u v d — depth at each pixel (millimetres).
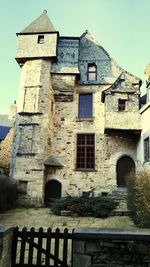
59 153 16891
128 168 16625
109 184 16156
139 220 8352
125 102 16109
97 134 17109
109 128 15500
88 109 17906
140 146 15578
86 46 19719
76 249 4152
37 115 16062
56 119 17562
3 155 22266
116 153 16703
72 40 18953
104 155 16719
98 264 4066
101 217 10766
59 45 18688
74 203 11578
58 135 17266
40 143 15617
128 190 11156
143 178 8477
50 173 16406
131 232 4199
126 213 11078
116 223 9500
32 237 4562
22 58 17391
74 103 17781
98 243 4141
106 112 15891
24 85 16812
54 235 4480
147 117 14383
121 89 16281
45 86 16719
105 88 17969
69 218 10609
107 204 11484
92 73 18812
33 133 15781
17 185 14812
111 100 16125
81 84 18141
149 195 7586
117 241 4109
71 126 17422
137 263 4016
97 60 19000
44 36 17844
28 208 13922
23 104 16391
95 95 17922
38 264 4422
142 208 7887
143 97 18391
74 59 18109
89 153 17031
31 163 15320
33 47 17578
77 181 16328
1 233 4105
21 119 16109
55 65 17781
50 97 17031
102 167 16500
